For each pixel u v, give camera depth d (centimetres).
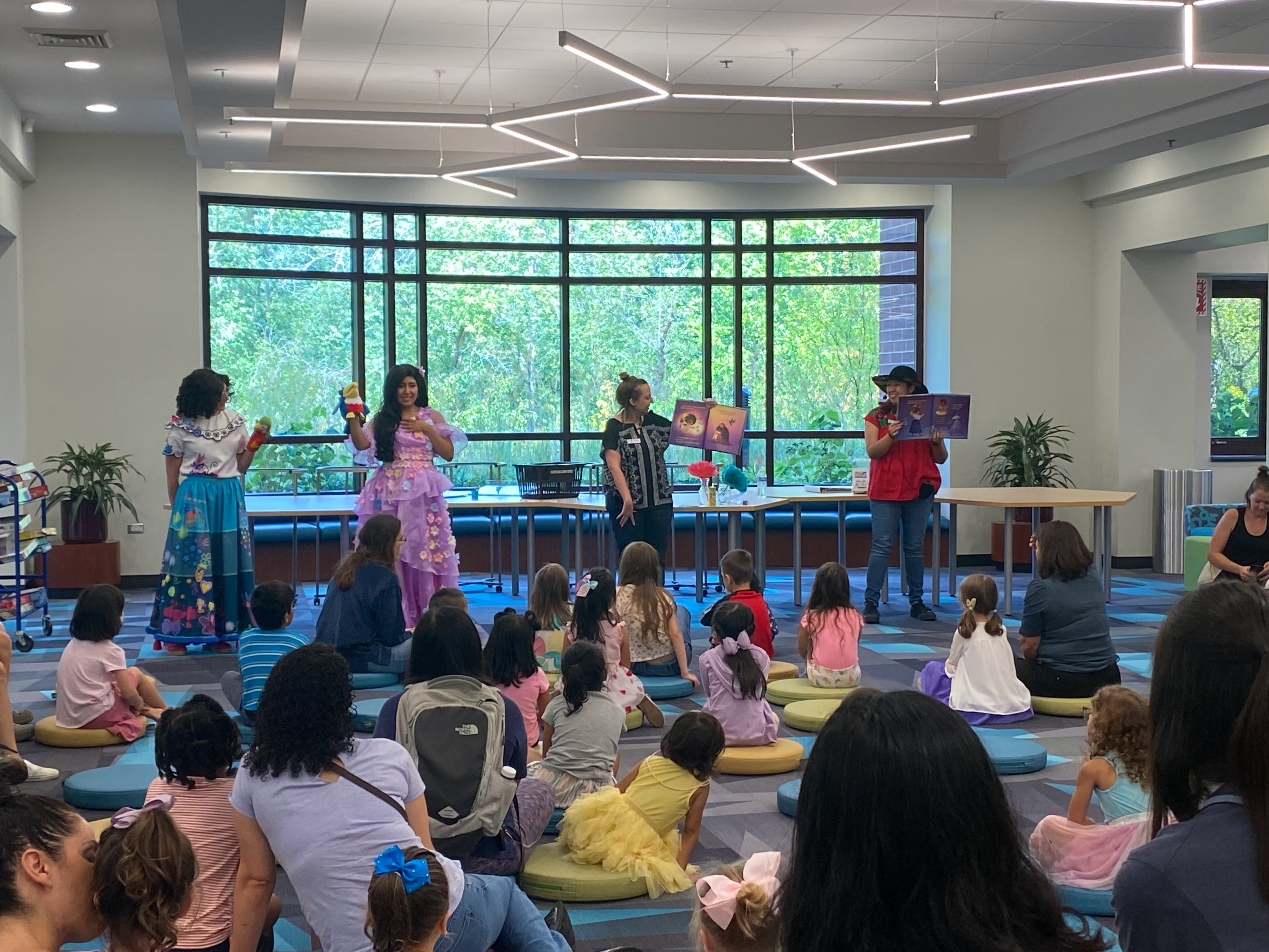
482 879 269
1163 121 877
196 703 285
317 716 248
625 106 677
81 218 1003
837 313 1217
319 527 1006
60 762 495
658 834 360
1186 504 1123
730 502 894
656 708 531
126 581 1024
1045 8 755
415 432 739
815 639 602
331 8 739
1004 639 568
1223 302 1216
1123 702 334
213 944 276
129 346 1016
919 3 744
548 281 1187
